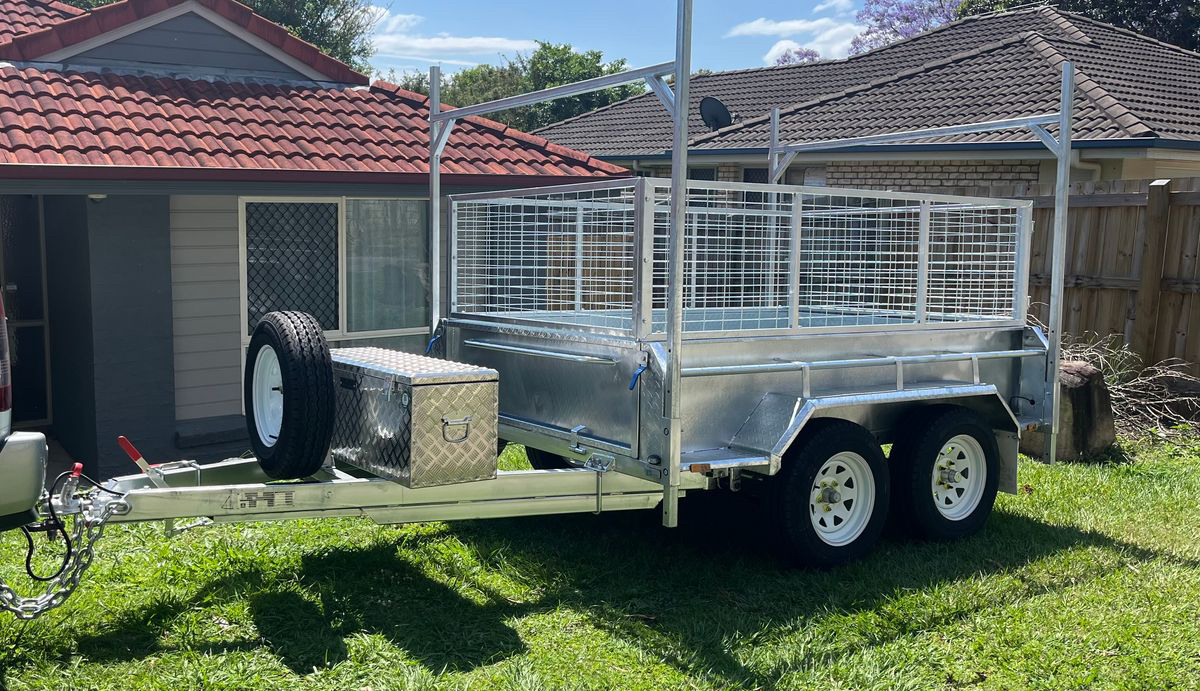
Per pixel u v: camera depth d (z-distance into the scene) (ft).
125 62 28.60
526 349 18.58
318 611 15.51
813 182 46.80
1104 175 37.06
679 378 15.43
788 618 15.70
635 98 68.03
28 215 28.02
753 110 57.41
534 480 16.03
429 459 14.79
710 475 16.44
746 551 18.75
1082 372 26.43
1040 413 21.30
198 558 17.22
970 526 19.84
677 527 20.10
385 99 32.55
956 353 20.20
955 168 41.06
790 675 13.73
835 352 18.30
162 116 26.27
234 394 26.81
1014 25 54.34
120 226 23.80
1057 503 22.17
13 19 31.32
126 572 16.63
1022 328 21.49
